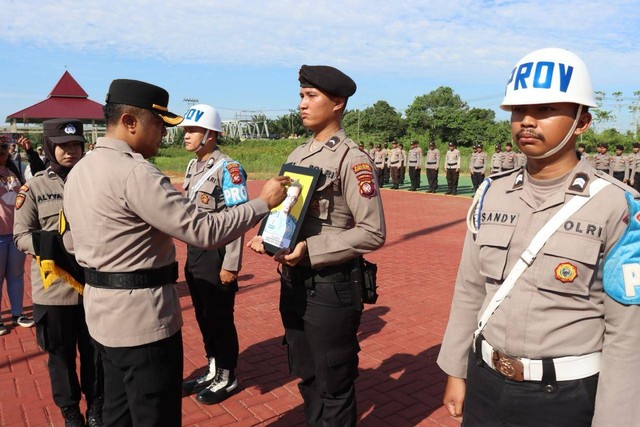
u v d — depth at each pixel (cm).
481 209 184
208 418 338
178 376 231
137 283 213
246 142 5006
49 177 322
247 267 757
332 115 256
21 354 442
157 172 210
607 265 151
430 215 1355
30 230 312
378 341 470
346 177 244
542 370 160
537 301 160
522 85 159
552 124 158
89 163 217
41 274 292
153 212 202
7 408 350
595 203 156
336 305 248
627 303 147
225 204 351
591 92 159
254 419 338
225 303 356
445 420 337
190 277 360
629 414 148
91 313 219
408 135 5131
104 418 238
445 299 598
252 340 474
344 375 255
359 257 259
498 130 4656
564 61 158
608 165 1792
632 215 148
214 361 380
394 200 1727
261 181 2495
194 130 354
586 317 157
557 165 165
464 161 3416
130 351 213
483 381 178
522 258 163
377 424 332
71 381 311
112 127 222
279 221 252
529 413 164
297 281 253
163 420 225
